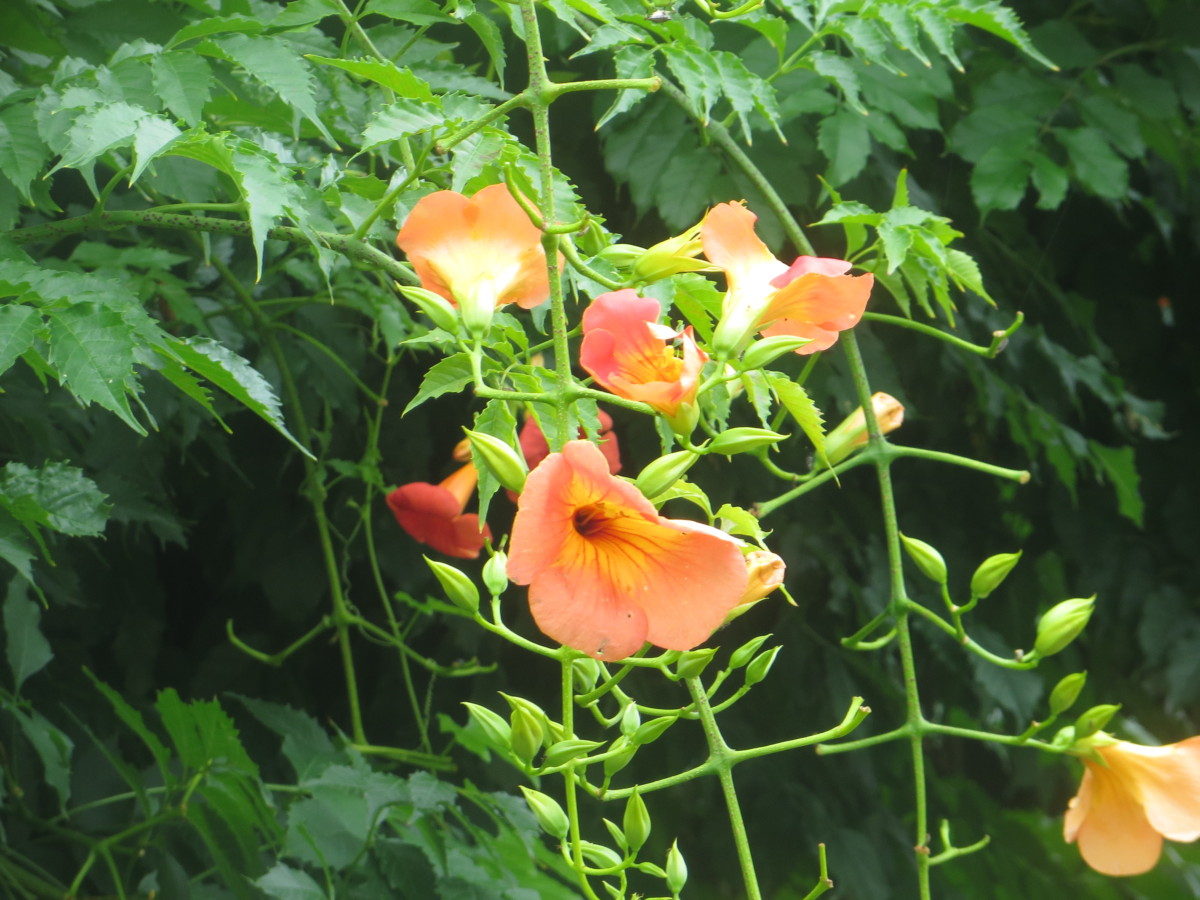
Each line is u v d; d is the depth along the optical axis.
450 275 2.35
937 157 3.69
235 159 2.36
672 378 2.32
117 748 3.17
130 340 2.33
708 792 3.81
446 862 2.60
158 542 3.74
